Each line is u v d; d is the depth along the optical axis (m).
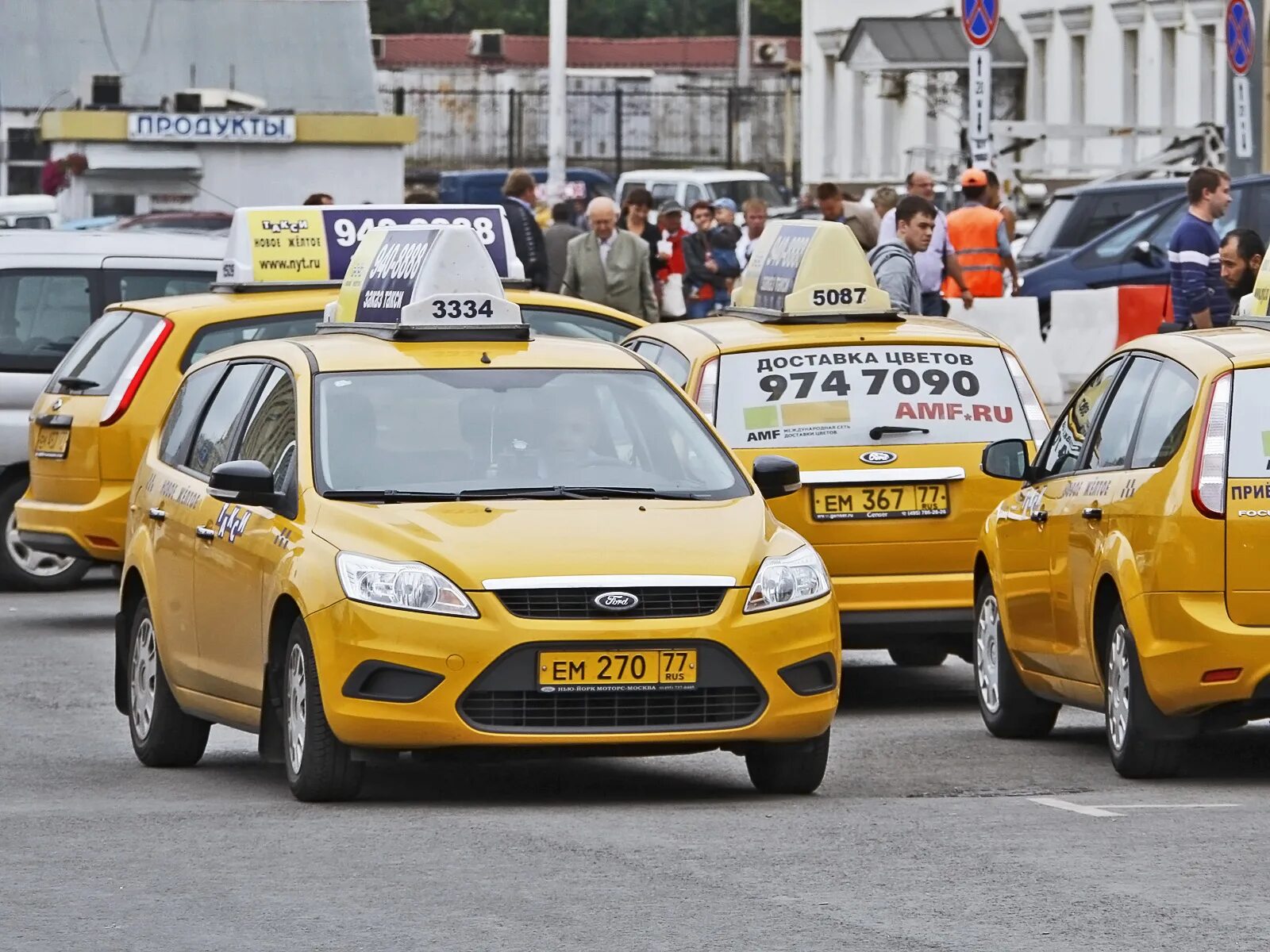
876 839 28.67
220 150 155.75
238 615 34.19
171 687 36.97
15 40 168.75
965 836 28.86
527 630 30.77
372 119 157.62
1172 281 59.59
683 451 34.72
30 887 26.33
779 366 42.97
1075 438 37.91
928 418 42.69
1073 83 181.62
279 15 172.25
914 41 186.38
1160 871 26.48
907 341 43.38
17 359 60.47
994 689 40.00
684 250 92.62
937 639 44.09
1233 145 85.31
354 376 35.06
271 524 33.50
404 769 36.41
